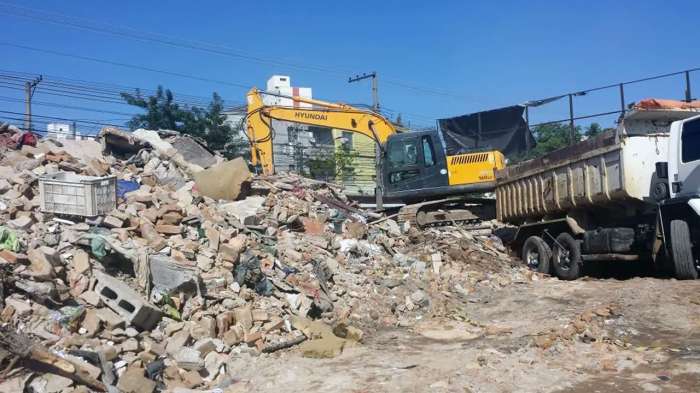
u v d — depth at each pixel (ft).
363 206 56.39
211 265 30.83
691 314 29.12
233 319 27.68
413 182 56.18
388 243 45.75
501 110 64.13
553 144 70.49
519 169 49.90
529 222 49.75
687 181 34.63
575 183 42.14
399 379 22.54
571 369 22.59
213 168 44.11
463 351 26.09
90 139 48.49
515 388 20.77
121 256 28.17
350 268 38.86
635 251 38.60
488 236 53.78
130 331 24.45
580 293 36.86
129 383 21.61
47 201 31.73
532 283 42.50
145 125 91.66
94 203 31.68
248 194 45.32
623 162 37.40
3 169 35.42
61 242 28.71
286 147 87.86
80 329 23.88
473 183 54.49
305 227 42.83
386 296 36.22
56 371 20.72
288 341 27.43
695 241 34.22
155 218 33.30
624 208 39.91
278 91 135.03
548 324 30.14
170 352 24.53
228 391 22.53
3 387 19.51
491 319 33.58
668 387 20.15
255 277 31.07
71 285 25.99
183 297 27.53
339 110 60.34
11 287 24.09
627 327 28.30
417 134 56.34
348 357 26.30
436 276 40.91
